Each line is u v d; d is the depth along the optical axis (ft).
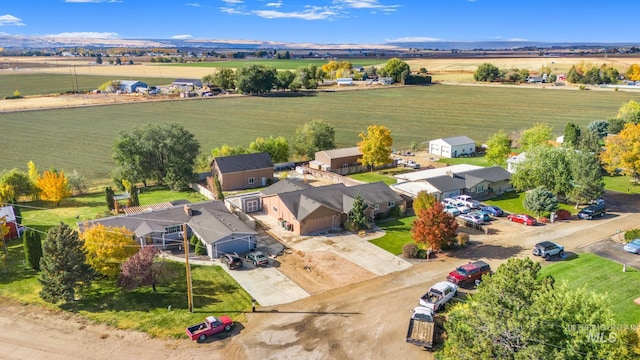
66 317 128.67
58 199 229.66
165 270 146.41
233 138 410.52
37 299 138.41
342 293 140.77
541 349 79.92
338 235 187.73
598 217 204.03
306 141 338.13
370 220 202.18
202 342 116.67
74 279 134.21
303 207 195.21
